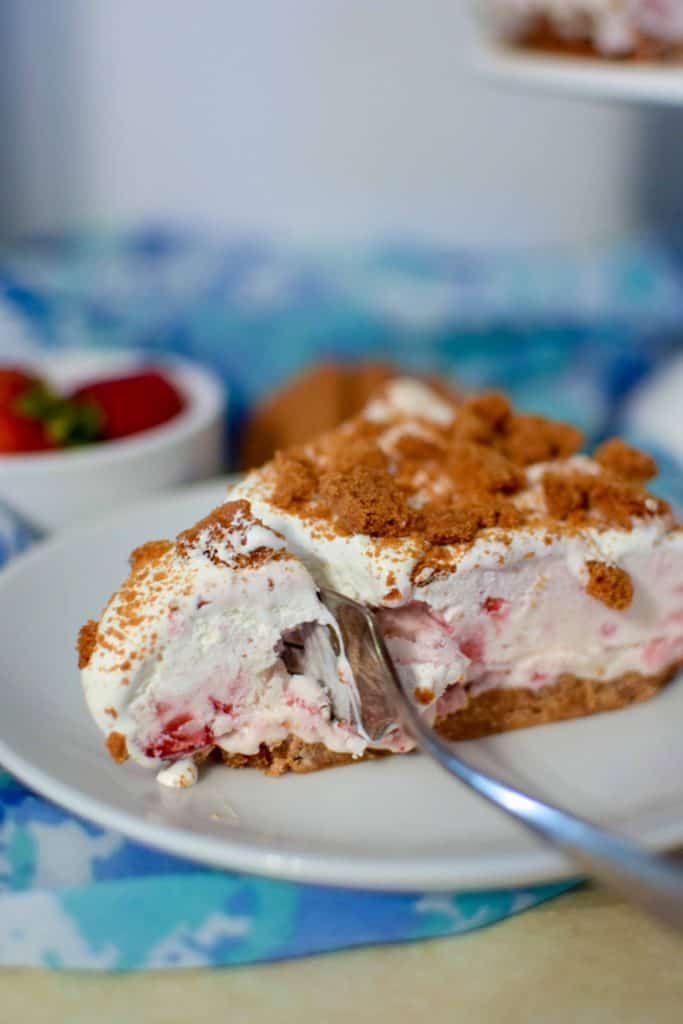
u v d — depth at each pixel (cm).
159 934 40
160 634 43
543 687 48
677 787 44
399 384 54
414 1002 40
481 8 61
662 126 75
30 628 48
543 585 47
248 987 40
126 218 76
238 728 45
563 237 78
